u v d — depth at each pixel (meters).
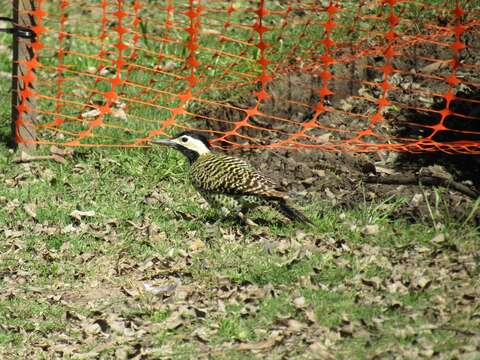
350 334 8.58
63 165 12.98
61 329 9.26
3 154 13.27
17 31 12.97
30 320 9.43
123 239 11.01
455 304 8.95
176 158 13.04
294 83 14.60
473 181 12.08
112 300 9.76
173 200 12.05
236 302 9.38
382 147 12.85
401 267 9.77
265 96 13.23
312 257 10.10
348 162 12.73
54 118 14.22
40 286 10.11
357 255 10.10
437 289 9.26
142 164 12.98
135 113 14.33
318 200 11.73
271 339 8.65
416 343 8.31
